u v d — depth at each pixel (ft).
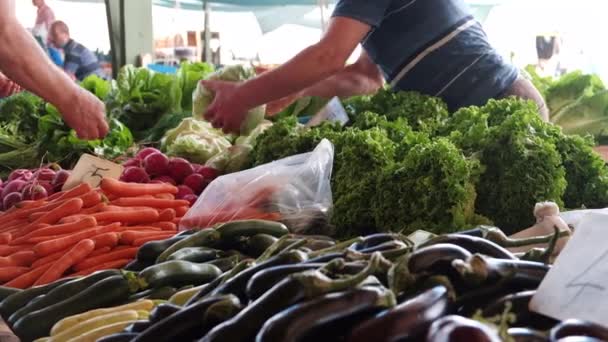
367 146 9.22
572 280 4.26
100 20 26.18
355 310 3.79
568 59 31.78
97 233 9.41
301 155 9.83
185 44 30.99
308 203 9.30
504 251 4.91
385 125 10.91
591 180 9.50
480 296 4.20
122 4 23.47
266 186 9.43
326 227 9.27
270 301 3.97
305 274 3.93
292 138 11.03
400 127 10.73
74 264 9.03
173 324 4.39
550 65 30.83
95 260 9.06
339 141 10.06
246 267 5.44
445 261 4.23
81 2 25.99
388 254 4.86
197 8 30.91
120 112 17.54
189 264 7.29
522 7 34.58
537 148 8.70
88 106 13.10
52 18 24.50
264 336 3.77
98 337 5.96
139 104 17.54
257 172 9.74
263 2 28.22
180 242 8.02
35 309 7.08
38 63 12.55
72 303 6.92
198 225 9.59
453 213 8.22
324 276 3.95
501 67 12.26
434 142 8.68
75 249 9.00
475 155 8.89
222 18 33.55
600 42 32.17
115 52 23.98
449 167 8.30
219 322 4.32
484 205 8.82
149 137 16.67
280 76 11.89
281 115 16.42
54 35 24.50
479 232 5.73
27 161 16.03
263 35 33.88
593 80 17.92
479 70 12.02
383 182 8.63
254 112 14.89
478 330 3.26
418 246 4.94
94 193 10.05
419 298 3.84
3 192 12.06
